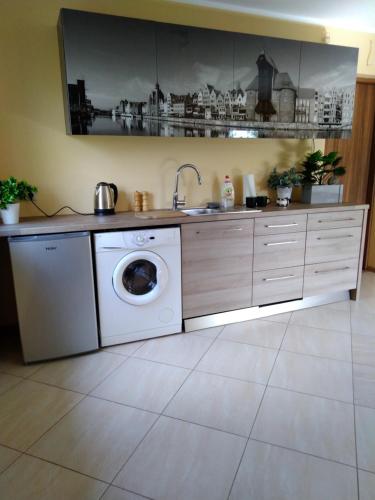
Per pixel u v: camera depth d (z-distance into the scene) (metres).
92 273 2.39
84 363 2.38
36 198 2.71
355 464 1.57
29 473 1.54
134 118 2.50
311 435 1.73
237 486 1.46
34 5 2.47
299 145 3.57
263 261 2.95
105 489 1.46
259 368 2.30
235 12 3.03
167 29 2.48
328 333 2.76
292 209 2.99
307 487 1.46
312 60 2.98
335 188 3.41
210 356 2.45
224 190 3.16
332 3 2.97
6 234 2.16
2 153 2.58
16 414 1.91
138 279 2.64
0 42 2.44
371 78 3.73
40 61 2.55
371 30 3.55
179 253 2.62
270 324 2.92
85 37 2.28
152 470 1.55
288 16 3.22
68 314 2.38
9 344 2.66
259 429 1.77
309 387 2.10
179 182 3.14
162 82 2.53
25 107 2.57
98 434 1.76
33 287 2.26
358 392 2.05
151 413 1.90
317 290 3.24
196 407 1.94
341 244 3.24
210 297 2.81
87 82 2.33
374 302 3.38
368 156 4.09
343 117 3.21
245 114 2.84
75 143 2.75
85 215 2.78
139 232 2.46
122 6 2.67
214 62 2.66
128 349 2.55
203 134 2.73
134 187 2.98
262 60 2.82
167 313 2.68
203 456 1.62
